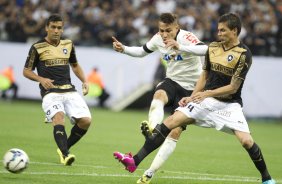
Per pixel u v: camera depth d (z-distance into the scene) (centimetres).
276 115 5794
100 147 3122
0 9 6425
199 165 2673
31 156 2597
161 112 2331
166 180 2170
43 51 2478
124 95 5878
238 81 1986
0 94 5994
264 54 5919
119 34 6078
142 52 2414
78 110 2464
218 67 2022
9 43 6019
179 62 2383
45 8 6344
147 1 6488
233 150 3378
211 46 2047
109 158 2703
